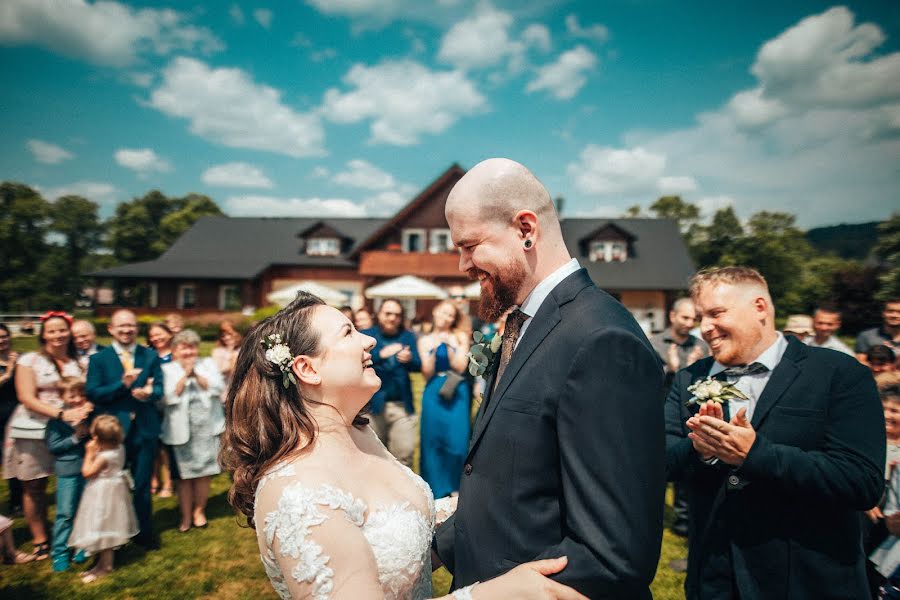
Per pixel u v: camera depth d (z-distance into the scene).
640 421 1.19
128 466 4.11
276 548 1.28
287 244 32.25
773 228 42.69
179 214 50.44
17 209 42.47
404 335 4.77
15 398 4.36
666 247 29.50
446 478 4.42
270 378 1.50
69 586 3.61
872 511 2.46
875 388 1.77
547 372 1.34
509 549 1.36
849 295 25.17
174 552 4.09
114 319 4.01
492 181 1.47
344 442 1.55
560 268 1.53
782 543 1.70
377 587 1.25
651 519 1.16
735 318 1.93
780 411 1.81
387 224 27.42
